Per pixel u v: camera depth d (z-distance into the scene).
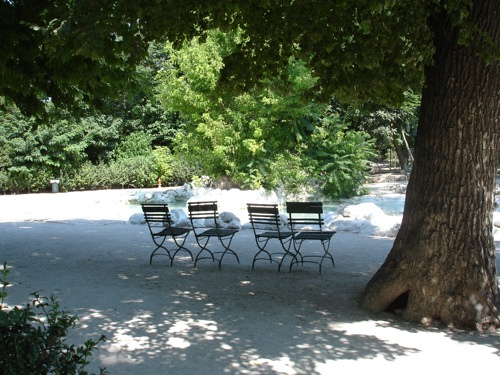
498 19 5.08
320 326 5.30
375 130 32.03
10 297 6.23
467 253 5.31
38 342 2.42
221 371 4.11
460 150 5.25
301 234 7.98
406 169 36.56
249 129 22.73
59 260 8.78
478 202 5.34
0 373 2.30
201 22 6.18
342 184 23.11
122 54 8.34
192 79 21.45
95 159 34.00
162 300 6.26
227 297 6.44
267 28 6.38
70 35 4.78
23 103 8.83
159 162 31.23
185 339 4.87
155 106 35.41
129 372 4.07
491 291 5.35
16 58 7.88
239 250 9.80
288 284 7.12
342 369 4.18
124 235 11.68
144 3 4.84
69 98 9.22
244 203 19.98
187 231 8.50
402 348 4.69
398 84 5.87
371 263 8.52
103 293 6.55
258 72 7.14
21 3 7.39
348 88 6.21
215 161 23.20
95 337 4.88
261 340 4.87
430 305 5.39
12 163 28.09
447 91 5.25
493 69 5.16
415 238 5.53
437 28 5.39
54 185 28.61
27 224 13.80
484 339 4.95
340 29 6.01
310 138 23.42
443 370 4.19
